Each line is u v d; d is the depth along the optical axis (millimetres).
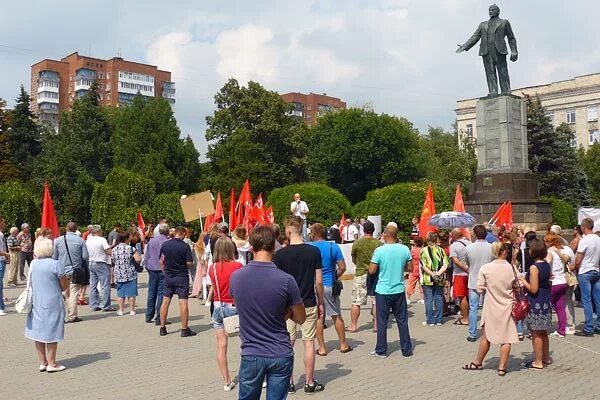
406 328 10023
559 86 89812
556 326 12508
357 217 34688
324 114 65000
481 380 8445
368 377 8656
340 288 10539
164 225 13672
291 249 8180
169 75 114438
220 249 8070
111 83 105438
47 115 103812
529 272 9094
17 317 14758
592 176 64750
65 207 56125
